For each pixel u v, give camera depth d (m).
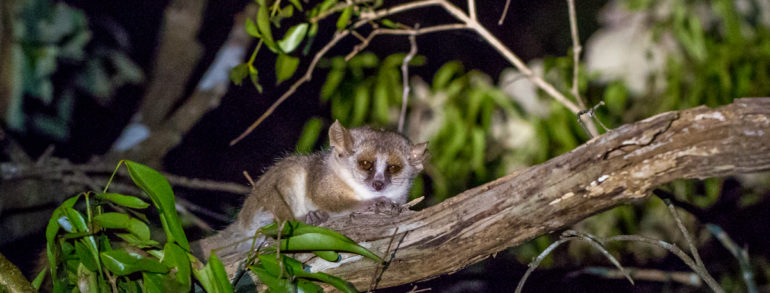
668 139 3.69
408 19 10.37
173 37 9.02
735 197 9.70
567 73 8.39
